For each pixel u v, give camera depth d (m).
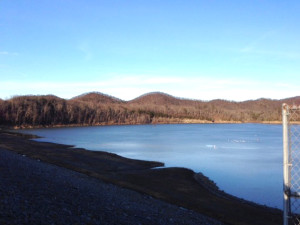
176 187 28.81
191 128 149.88
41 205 13.26
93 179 27.36
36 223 10.80
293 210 18.97
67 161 40.59
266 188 29.77
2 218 10.40
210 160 47.75
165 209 19.47
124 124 190.38
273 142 76.94
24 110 143.75
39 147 56.50
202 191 27.80
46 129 131.12
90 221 12.68
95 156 48.25
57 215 12.34
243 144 72.25
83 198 17.09
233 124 198.50
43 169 26.56
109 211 15.38
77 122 169.88
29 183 17.72
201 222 17.59
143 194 24.06
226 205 23.27
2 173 19.34
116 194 21.48
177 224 15.99
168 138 89.62
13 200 12.88
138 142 77.06
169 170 37.12
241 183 31.84
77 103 185.75
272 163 44.53
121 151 59.38
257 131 123.19
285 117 8.70
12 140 65.44
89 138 88.50
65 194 16.95
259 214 21.33
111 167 39.22
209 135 102.00
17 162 27.00
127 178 31.78
